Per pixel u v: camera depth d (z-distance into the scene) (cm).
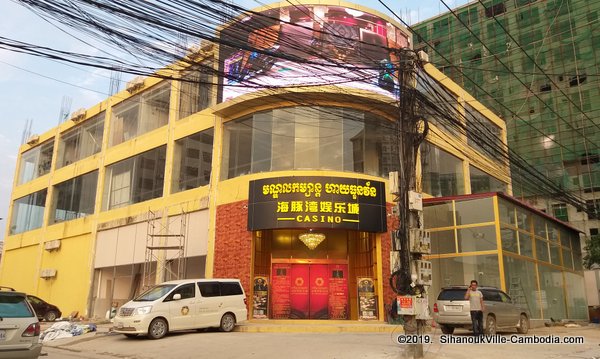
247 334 1592
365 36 2069
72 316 2709
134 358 1254
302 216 1920
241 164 2147
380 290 1952
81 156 3231
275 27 2038
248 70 2073
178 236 2278
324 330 1722
